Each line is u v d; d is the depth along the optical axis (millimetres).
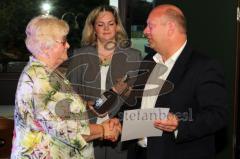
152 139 1827
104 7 2586
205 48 3102
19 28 4266
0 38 4273
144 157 1975
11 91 4305
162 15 1809
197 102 1766
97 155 2402
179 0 3131
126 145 2334
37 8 4129
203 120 1697
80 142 1785
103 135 1967
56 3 3979
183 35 1845
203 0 3074
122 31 2590
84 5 3832
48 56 1782
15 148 1772
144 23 3523
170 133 1786
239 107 3018
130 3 3570
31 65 1764
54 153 1753
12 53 4312
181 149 1791
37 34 1762
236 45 2988
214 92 1725
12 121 2820
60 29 1790
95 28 2529
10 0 4199
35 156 1728
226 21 3018
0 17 4238
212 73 1752
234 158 3023
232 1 2984
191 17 3113
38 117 1713
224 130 3020
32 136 1732
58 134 1737
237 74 2996
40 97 1708
